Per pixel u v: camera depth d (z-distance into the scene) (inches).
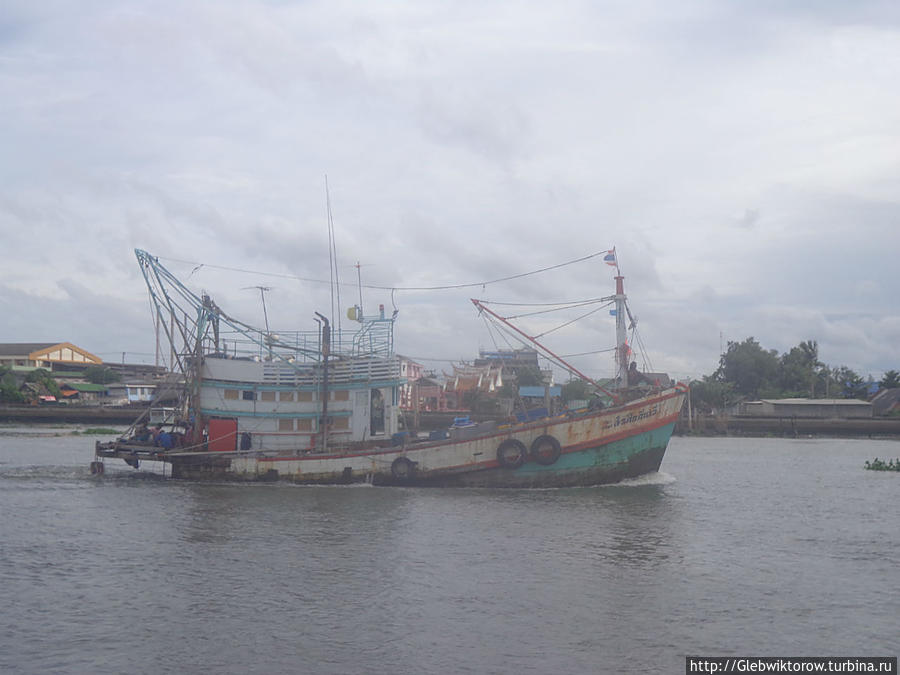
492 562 916.6
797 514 1284.4
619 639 674.2
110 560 912.3
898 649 662.5
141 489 1470.2
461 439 1509.6
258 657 628.4
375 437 1609.3
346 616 723.4
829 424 4035.4
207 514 1203.9
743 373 5300.2
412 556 941.8
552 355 1679.4
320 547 984.3
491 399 3937.0
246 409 1595.7
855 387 5251.0
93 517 1175.6
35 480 1594.5
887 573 890.7
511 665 617.6
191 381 1620.3
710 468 2091.5
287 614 727.7
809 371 5216.5
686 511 1283.2
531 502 1339.8
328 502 1321.4
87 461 2012.8
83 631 679.7
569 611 743.1
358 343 1641.2
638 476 1579.7
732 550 999.6
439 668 609.9
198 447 1596.9
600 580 846.5
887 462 2327.8
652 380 1683.1
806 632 697.6
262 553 950.4
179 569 874.8
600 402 1595.7
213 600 765.9
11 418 3818.9
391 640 665.6
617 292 1675.7
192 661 619.2
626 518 1206.3
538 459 1477.6
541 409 1557.6
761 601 780.6
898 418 4163.4
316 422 1603.1
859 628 709.3
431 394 4234.7
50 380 4532.5
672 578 859.4
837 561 948.0
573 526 1133.1
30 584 811.4
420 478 1504.7
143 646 648.4
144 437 1665.8
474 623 708.0
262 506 1278.3
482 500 1355.8
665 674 606.2
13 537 1031.0
